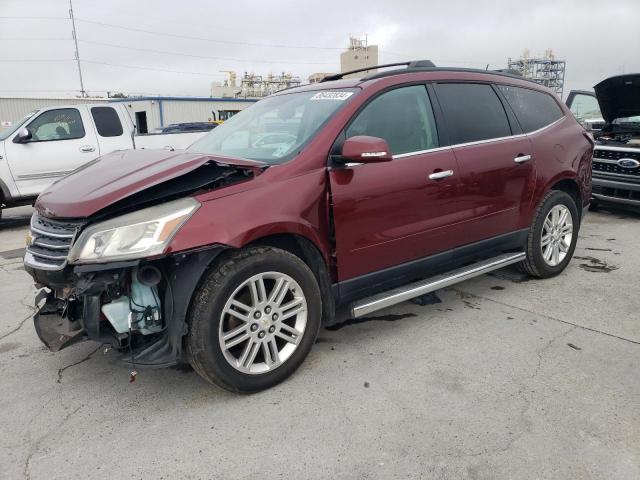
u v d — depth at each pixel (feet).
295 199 9.60
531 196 14.16
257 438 8.32
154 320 8.71
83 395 9.80
